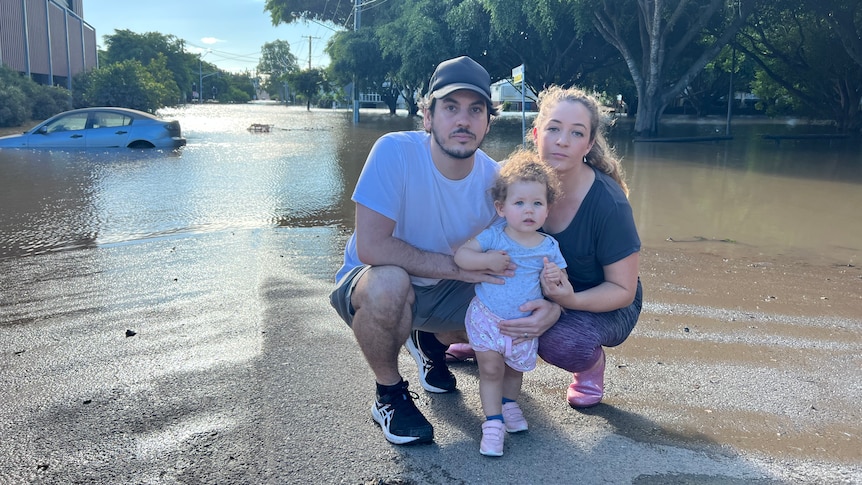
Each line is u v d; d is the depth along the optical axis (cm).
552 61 2792
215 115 3953
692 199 873
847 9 2125
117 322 389
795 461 249
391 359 262
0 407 283
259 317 395
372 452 251
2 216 726
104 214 742
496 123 2994
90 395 294
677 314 420
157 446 253
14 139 1534
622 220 265
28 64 3931
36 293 448
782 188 972
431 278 270
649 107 2250
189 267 513
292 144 1731
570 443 261
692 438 265
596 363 277
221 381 308
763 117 4194
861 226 711
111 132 1555
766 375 327
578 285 287
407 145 273
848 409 292
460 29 2622
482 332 257
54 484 228
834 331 392
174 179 1027
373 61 3478
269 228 671
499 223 272
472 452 253
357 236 270
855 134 2322
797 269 537
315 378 312
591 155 282
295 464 242
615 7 2217
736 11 2302
